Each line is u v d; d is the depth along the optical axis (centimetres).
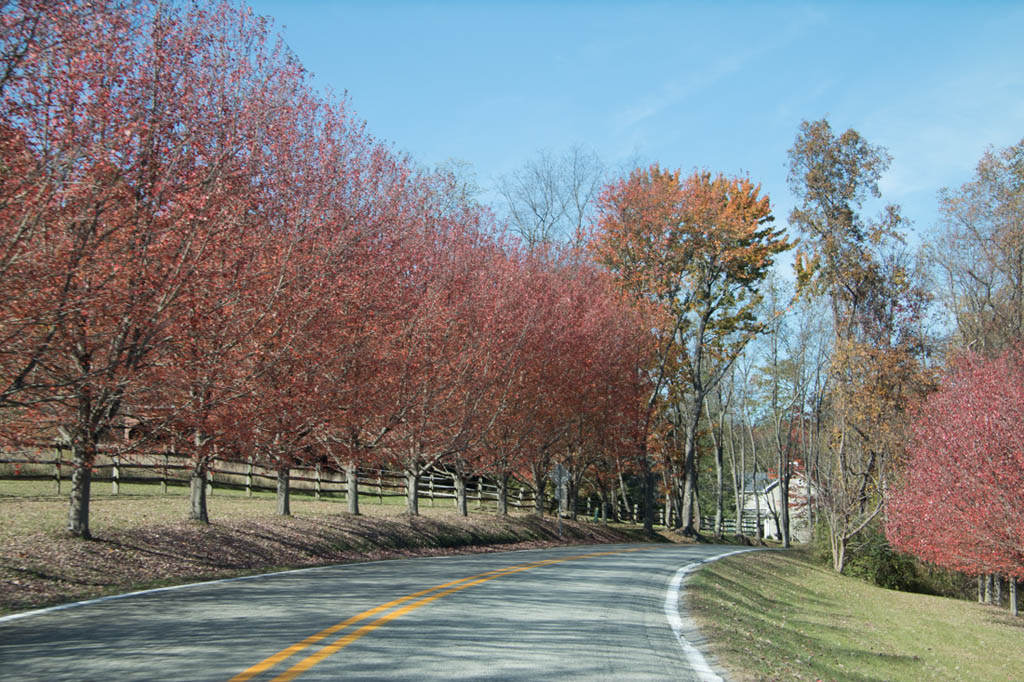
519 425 3325
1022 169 3762
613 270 4688
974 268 3888
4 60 1179
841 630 1780
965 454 2411
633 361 4075
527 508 4662
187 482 2936
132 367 1470
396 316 2261
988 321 3750
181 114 1480
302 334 1738
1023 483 2242
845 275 3931
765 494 7681
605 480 5678
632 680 750
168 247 1482
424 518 2902
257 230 1725
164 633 876
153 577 1484
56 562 1399
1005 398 2438
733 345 4925
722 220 4469
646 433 4606
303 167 1847
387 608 1082
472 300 2800
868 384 3659
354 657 768
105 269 1342
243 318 1627
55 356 1359
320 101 1986
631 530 4756
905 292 3900
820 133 4012
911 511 2759
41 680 665
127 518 1922
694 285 4650
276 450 2014
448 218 2952
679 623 1145
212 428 1748
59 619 970
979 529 2312
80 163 1280
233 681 660
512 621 1040
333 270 1867
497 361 2878
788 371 5369
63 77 1252
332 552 2119
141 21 1459
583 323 3666
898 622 2241
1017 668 1731
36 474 2439
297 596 1194
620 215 4675
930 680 1366
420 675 709
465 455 3281
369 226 2077
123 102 1353
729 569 2319
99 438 1775
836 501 3850
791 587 2505
